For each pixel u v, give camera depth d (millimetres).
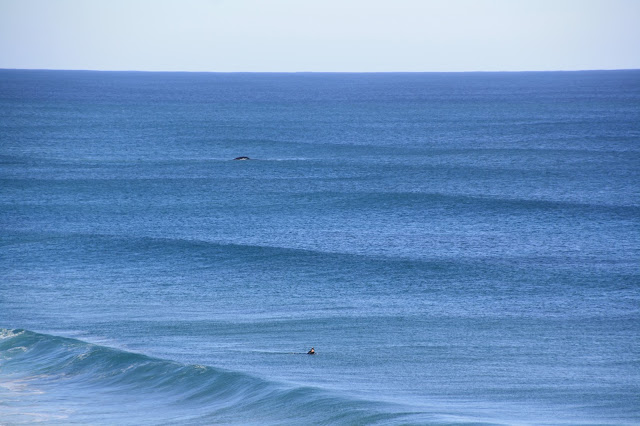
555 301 142000
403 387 96312
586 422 81875
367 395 92000
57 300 143750
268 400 90250
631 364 107438
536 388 96188
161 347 115062
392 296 145875
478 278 158000
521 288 150750
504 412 85688
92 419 86188
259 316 133125
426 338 119688
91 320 130875
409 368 104875
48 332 123812
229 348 114688
